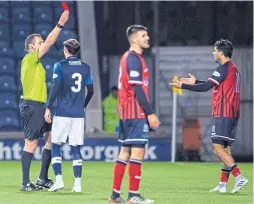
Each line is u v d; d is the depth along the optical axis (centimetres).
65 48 3027
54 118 3014
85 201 2686
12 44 6906
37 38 3108
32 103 3095
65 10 3020
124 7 6569
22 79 3119
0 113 6359
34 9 7156
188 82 3062
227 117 3091
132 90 2503
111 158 5438
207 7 6488
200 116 6331
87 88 3059
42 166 3206
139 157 2523
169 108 6350
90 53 6469
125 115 2520
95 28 6556
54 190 3073
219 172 4528
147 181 3809
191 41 6481
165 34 6481
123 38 6556
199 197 2928
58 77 2967
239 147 6034
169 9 6500
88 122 6028
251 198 2900
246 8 6450
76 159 3048
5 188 3278
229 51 3088
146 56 6419
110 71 6488
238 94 3123
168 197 2928
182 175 4256
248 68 6266
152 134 5506
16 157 5431
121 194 2986
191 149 5806
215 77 3048
